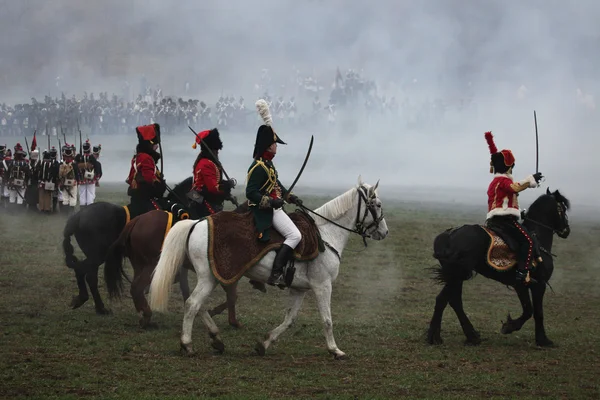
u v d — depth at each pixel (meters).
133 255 20.31
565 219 21.09
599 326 23.19
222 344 18.19
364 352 18.83
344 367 17.33
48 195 46.25
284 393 15.05
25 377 15.54
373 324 22.33
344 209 18.52
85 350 17.92
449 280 19.86
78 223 21.86
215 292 26.95
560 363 18.36
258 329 21.23
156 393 14.75
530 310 20.62
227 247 17.38
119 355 17.58
